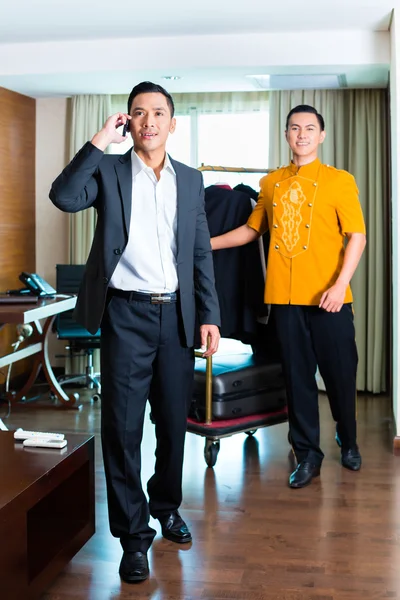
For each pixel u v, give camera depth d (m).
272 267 3.65
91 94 6.03
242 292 3.83
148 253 2.51
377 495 3.43
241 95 6.02
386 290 5.75
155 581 2.55
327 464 3.91
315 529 3.02
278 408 4.11
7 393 5.41
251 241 3.78
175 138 6.17
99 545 2.85
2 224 5.75
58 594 2.46
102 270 2.48
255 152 6.05
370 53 4.78
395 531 3.00
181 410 2.68
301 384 3.66
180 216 2.54
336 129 5.72
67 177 2.31
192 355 2.70
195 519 3.12
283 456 4.06
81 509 2.60
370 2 4.16
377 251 5.61
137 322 2.53
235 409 3.90
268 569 2.64
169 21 4.55
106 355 2.56
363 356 5.77
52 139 6.29
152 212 2.51
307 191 3.56
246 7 4.27
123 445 2.54
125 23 4.60
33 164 6.31
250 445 4.29
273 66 4.89
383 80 5.32
